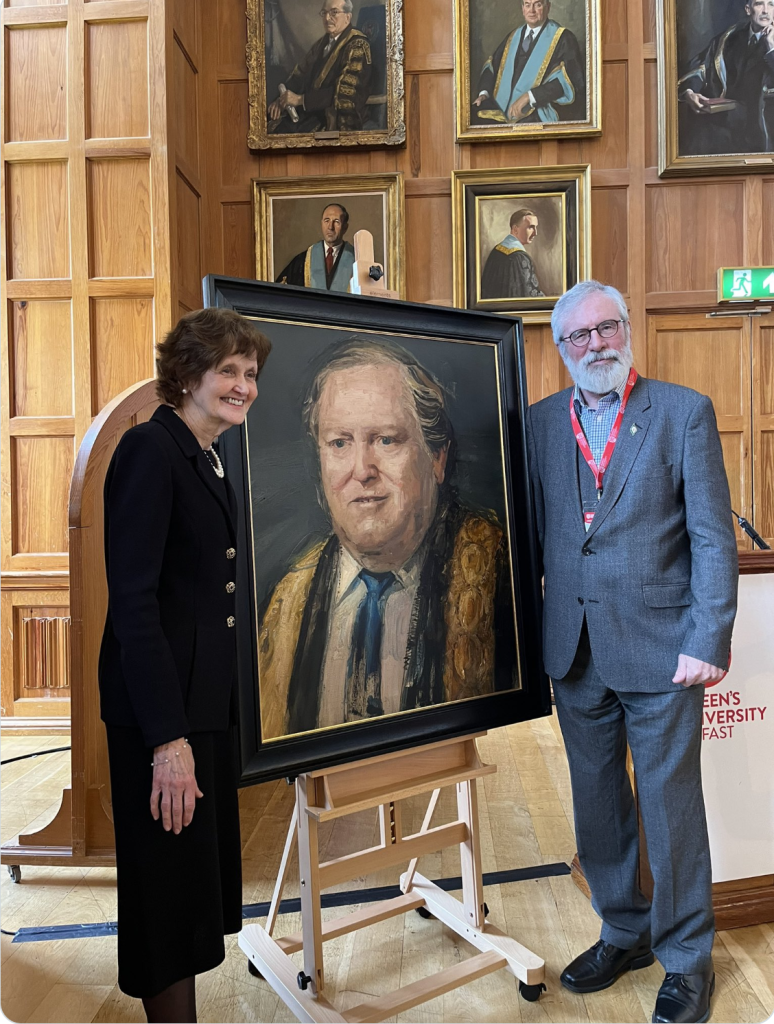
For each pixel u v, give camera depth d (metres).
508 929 2.23
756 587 2.34
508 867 2.63
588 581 1.91
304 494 1.78
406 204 5.01
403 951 2.15
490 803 3.20
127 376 4.29
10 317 4.31
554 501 2.03
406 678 1.92
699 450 1.84
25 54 4.29
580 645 1.96
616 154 4.89
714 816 2.30
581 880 2.49
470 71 4.86
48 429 4.29
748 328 4.86
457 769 2.08
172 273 4.28
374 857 1.97
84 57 4.24
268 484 1.72
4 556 4.33
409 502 1.95
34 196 4.29
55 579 4.29
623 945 2.01
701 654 1.75
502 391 2.16
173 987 1.50
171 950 1.44
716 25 4.72
